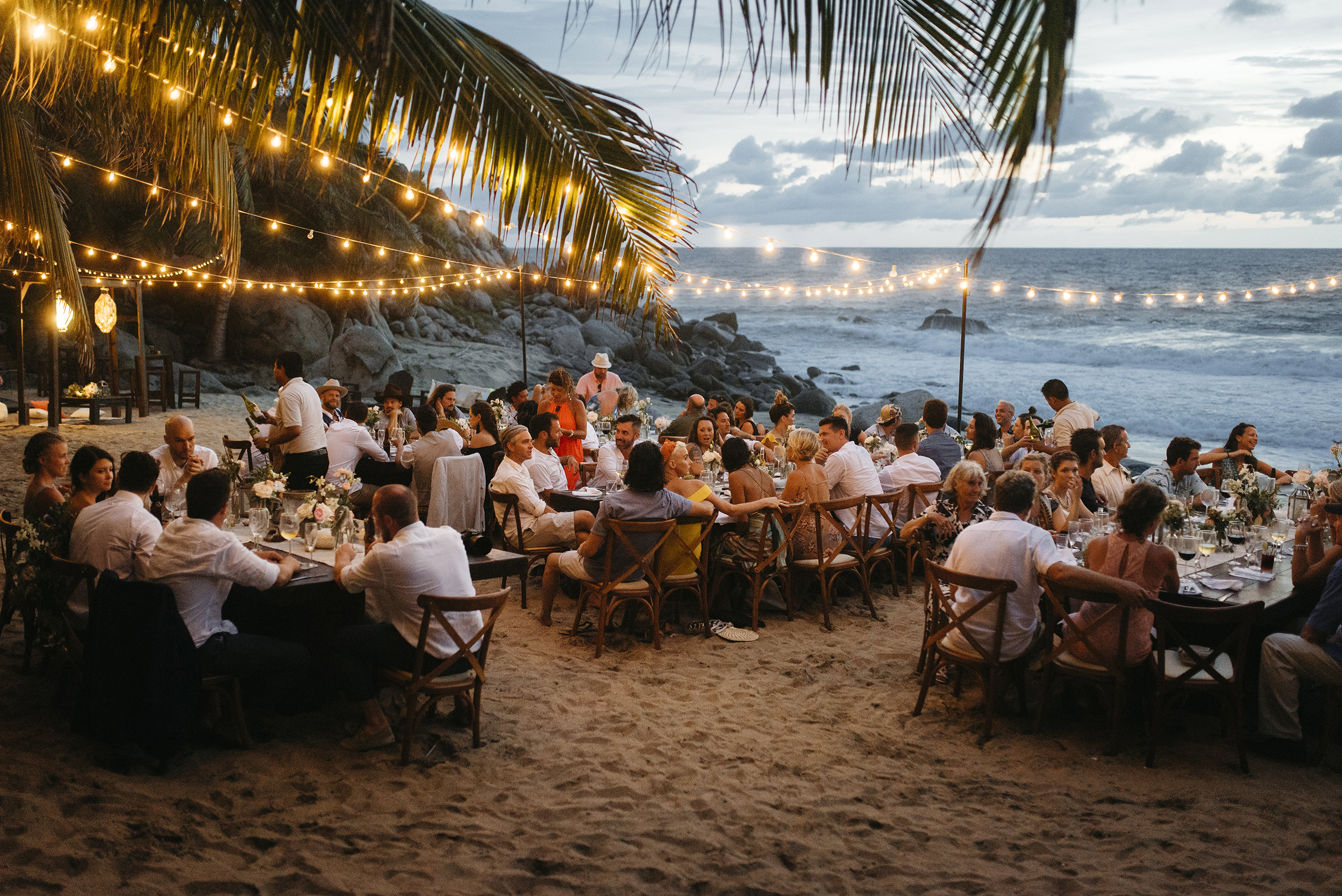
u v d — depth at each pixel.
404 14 2.57
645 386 25.73
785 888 3.22
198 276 18.67
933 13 1.63
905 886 3.25
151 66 3.30
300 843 3.33
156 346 20.23
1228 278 68.38
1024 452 8.72
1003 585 4.32
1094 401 22.47
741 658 5.51
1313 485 6.38
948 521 5.56
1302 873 3.35
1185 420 19.84
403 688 3.99
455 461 6.66
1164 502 4.32
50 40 3.68
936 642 4.66
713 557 6.24
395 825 3.49
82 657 4.05
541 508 6.16
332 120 2.71
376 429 9.74
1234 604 4.48
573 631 5.76
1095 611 4.37
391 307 26.64
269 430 8.65
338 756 4.01
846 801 3.84
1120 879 3.30
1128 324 41.38
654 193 2.80
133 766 3.78
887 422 9.16
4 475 9.73
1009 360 34.44
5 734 3.97
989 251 1.37
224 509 3.97
